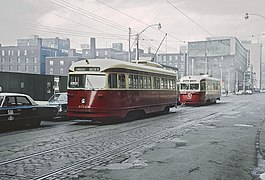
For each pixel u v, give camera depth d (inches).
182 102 1578.5
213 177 300.8
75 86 741.3
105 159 371.9
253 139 533.3
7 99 617.0
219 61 4564.5
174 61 4936.0
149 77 916.0
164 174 308.2
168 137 544.7
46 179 289.3
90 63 743.1
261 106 1533.0
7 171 315.3
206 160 371.2
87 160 366.0
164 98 1023.0
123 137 543.2
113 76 747.4
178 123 773.3
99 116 724.0
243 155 402.3
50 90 1173.1
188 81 1576.0
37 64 3255.4
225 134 589.0
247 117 945.5
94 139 520.7
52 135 566.6
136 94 837.2
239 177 302.2
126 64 798.5
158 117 938.1
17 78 1059.9
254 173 317.1
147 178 294.4
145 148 442.0
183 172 316.8
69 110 744.3
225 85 4493.1
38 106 677.3
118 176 300.0
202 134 585.0
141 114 916.6
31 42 3659.0
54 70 3235.7
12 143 478.6
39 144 470.6
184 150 429.7
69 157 381.7
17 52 3299.7
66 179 290.4
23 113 642.2
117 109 755.4
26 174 304.8
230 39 4512.8
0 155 390.6
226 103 1847.9
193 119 877.2
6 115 606.5
